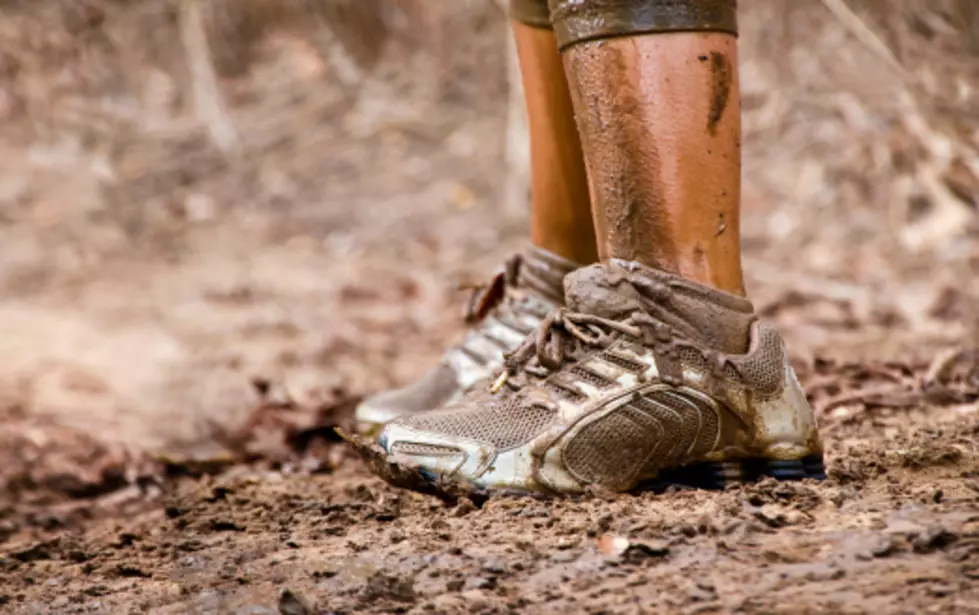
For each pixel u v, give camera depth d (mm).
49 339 10367
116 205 16031
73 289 12547
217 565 3531
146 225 15344
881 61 13180
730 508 3393
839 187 12438
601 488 3625
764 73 14641
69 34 19766
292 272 12914
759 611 2715
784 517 3295
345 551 3484
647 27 3531
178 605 3160
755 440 3650
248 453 6418
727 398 3615
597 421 3617
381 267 12844
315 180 16578
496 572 3109
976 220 10602
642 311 3629
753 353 3643
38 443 6797
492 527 3461
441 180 16125
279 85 20156
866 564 2932
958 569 2842
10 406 7934
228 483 5344
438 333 9836
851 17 11055
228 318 10906
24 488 6074
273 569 3389
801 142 13633
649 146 3568
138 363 9352
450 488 3697
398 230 14445
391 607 2945
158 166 17297
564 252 4922
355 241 14164
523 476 3641
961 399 5328
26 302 12008
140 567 3637
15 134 18406
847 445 4418
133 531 4312
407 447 3746
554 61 4715
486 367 5102
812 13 14523
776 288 9938
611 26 3549
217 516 4270
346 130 18281
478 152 16969
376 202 15648
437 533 3477
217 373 8773
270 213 15656
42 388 8570
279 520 4070
